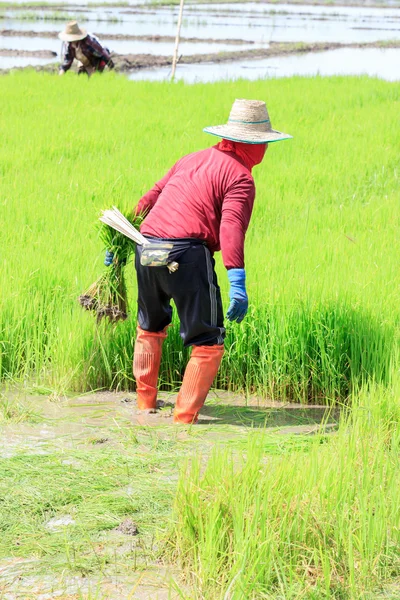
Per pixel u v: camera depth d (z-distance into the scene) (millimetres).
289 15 61938
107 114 17594
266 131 6133
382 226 10141
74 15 55562
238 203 5945
